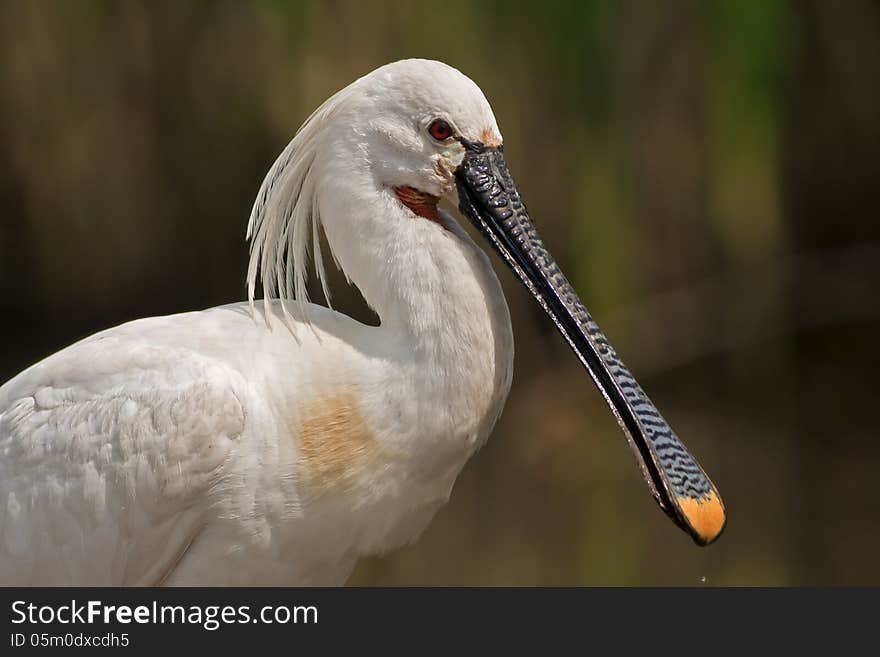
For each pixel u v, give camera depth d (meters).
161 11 16.36
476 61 15.18
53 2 16.47
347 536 6.58
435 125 6.63
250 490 6.43
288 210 6.91
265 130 16.62
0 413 6.83
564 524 13.43
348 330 6.66
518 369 17.03
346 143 6.68
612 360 6.91
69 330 18.64
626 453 15.65
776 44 15.25
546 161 15.95
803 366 17.78
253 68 16.05
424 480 6.51
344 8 14.87
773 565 11.95
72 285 18.61
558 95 15.44
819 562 11.99
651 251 16.52
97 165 17.53
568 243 16.47
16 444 6.68
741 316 16.94
